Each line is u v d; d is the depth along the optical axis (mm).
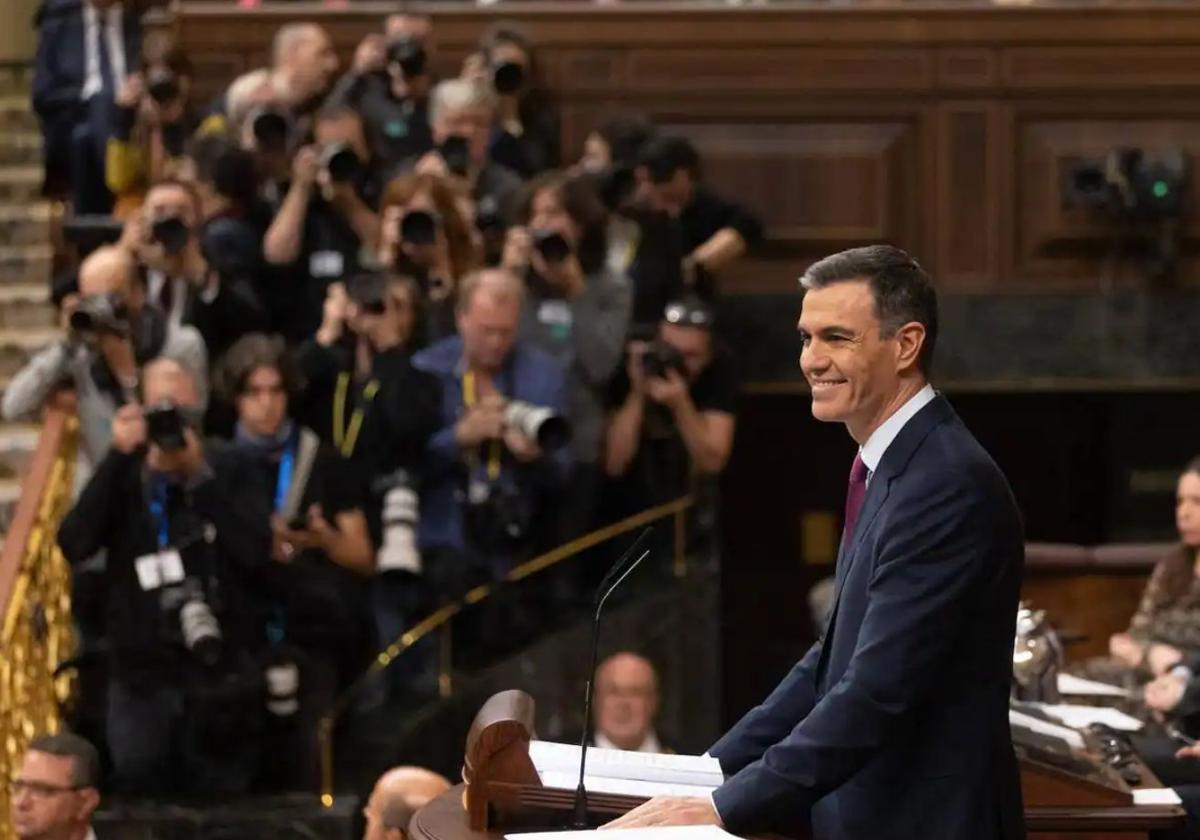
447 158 24906
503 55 26797
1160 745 16344
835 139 28531
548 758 11094
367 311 22125
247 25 28641
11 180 33688
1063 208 28531
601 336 23172
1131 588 23547
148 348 22641
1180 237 28375
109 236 28688
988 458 10469
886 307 10406
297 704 21750
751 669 32875
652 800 10250
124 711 21234
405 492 22062
